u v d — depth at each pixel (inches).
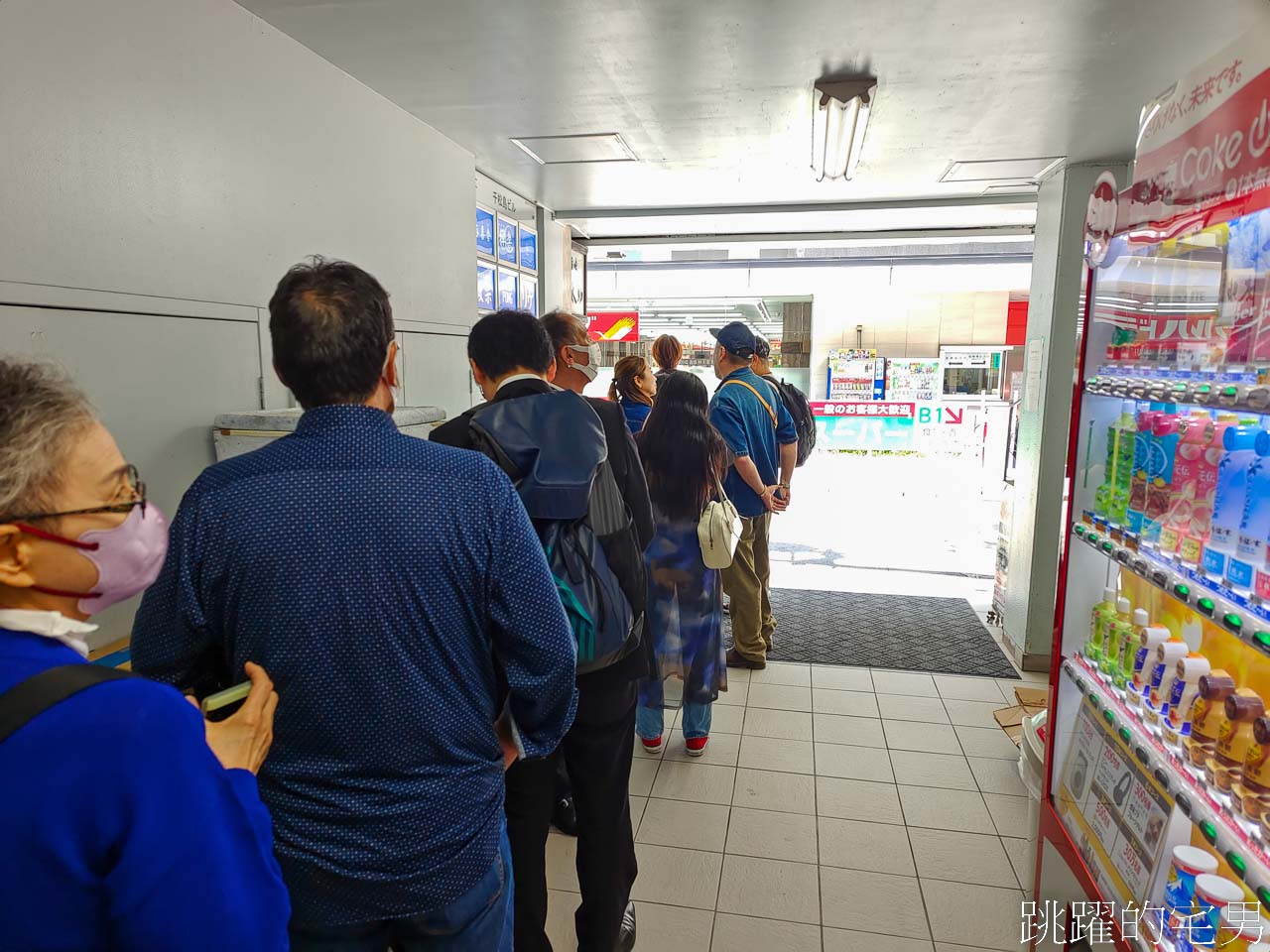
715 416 139.9
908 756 120.0
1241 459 53.1
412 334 131.5
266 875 30.7
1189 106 57.2
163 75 77.9
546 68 106.7
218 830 28.4
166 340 79.5
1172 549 60.2
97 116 70.8
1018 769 116.1
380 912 41.6
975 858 95.1
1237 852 46.5
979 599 199.8
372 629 38.9
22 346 64.7
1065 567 76.3
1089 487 75.0
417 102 122.0
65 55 67.4
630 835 74.2
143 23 75.2
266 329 94.8
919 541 260.5
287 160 97.6
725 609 188.9
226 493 39.2
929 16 88.0
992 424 331.0
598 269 446.6
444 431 66.7
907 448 422.3
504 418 63.4
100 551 28.7
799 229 237.8
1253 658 55.7
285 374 40.9
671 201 201.2
